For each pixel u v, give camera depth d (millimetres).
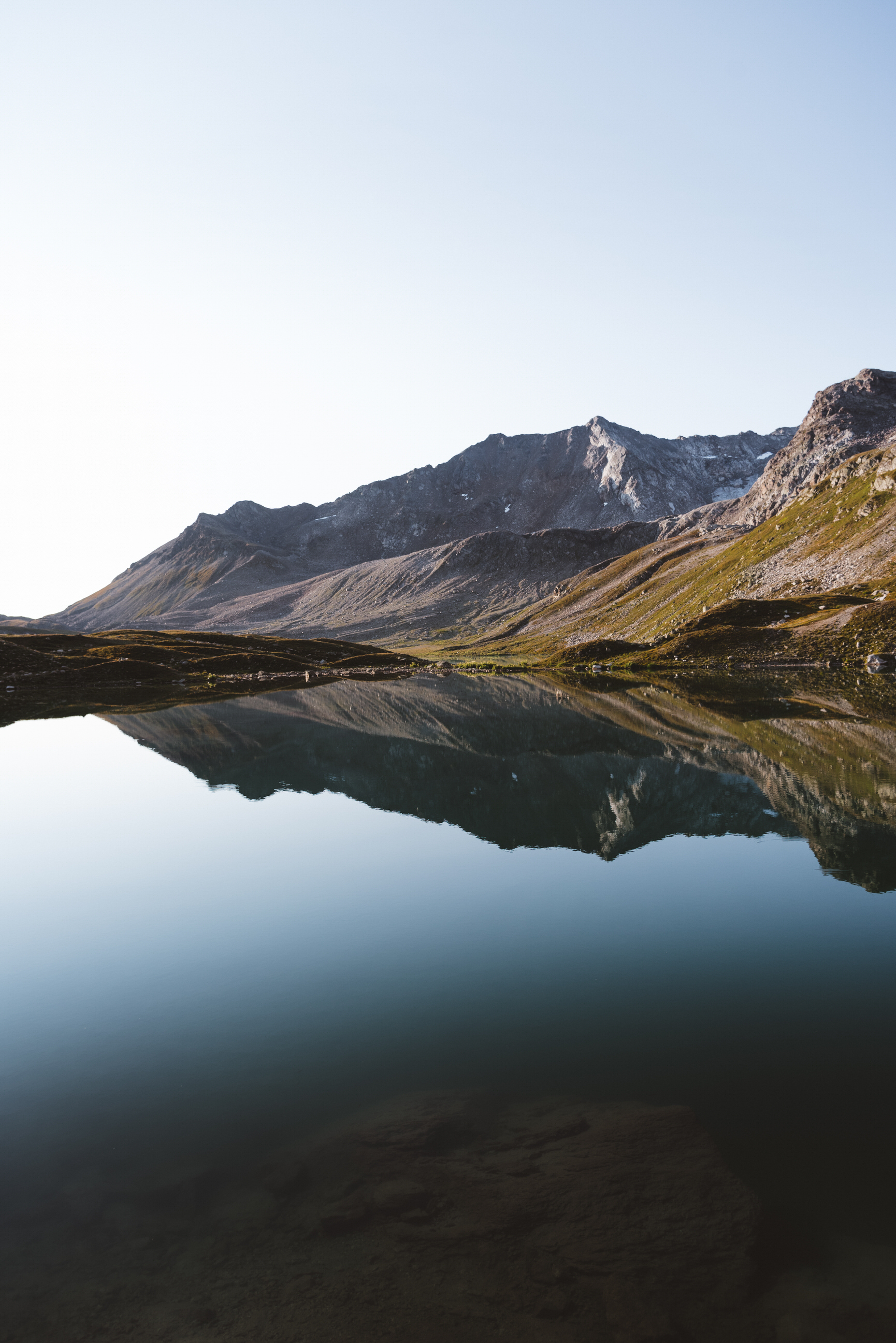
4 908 24047
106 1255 9438
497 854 27297
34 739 64250
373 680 138750
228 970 18453
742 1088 12328
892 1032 13977
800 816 29859
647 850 26625
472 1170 10531
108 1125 12312
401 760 48688
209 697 103250
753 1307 8047
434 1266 8938
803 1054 13297
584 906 21453
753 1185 10047
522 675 140625
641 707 72250
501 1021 15070
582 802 35000
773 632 124750
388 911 22000
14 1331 8227
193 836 32125
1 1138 12117
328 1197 10305
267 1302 8508
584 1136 11125
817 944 18078
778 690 81812
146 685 129000
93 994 17578
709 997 15633
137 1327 8172
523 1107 12078
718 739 49656
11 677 129125
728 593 176875
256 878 25938
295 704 89688
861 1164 10383
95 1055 14656
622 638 198375
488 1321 8078
